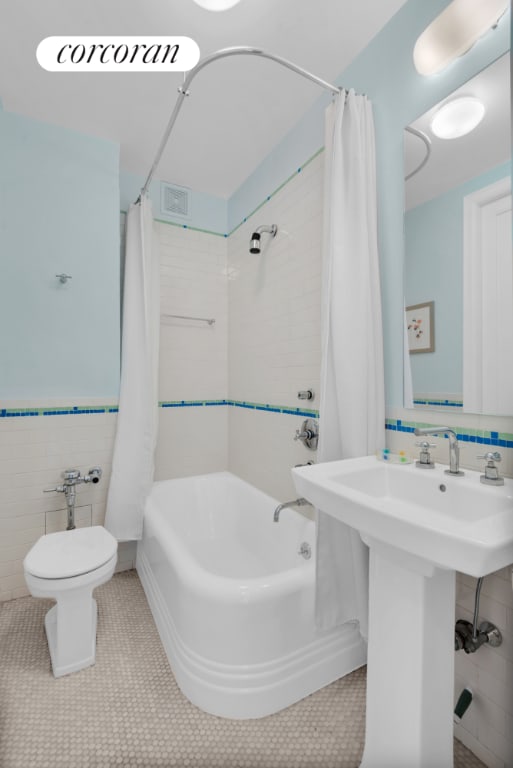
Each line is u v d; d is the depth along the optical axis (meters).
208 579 1.24
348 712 1.20
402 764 0.88
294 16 1.35
